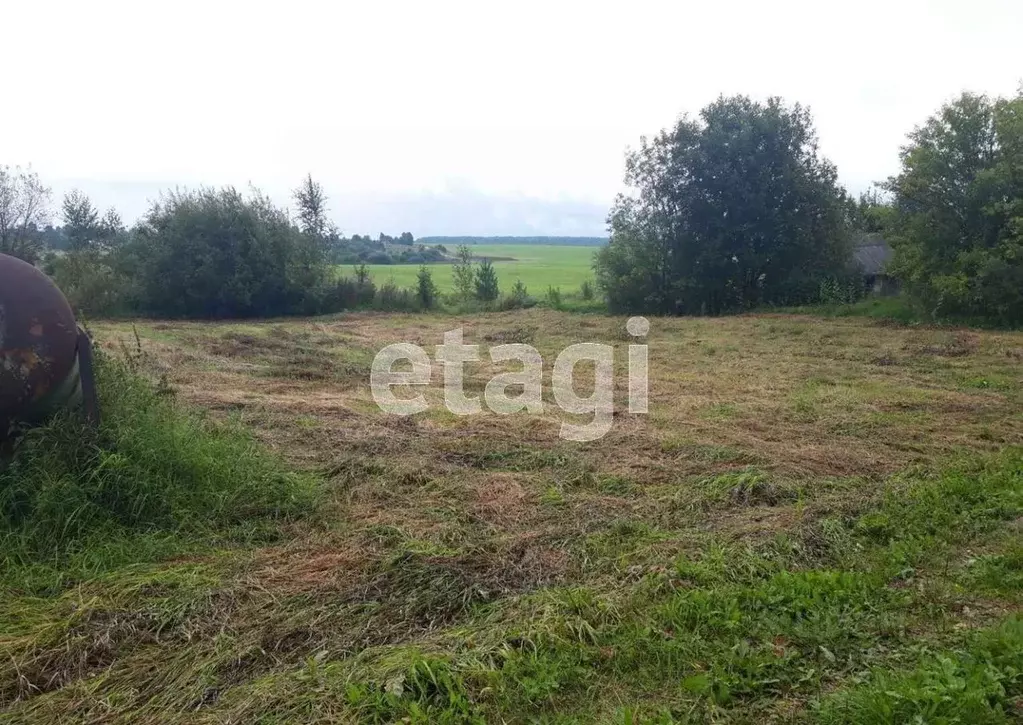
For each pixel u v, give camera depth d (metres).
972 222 15.53
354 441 6.74
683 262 21.16
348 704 2.84
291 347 13.48
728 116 20.50
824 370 11.02
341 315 21.80
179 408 6.33
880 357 11.94
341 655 3.26
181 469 4.98
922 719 2.60
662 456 6.44
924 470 5.94
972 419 7.78
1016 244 14.62
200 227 21.00
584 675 3.08
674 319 18.84
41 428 4.74
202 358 11.44
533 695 2.92
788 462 6.13
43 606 3.72
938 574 4.04
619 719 2.77
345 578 4.01
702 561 4.12
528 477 5.85
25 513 4.48
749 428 7.46
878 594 3.74
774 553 4.25
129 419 5.12
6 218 21.48
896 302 18.06
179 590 3.81
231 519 4.84
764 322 17.28
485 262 26.27
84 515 4.45
